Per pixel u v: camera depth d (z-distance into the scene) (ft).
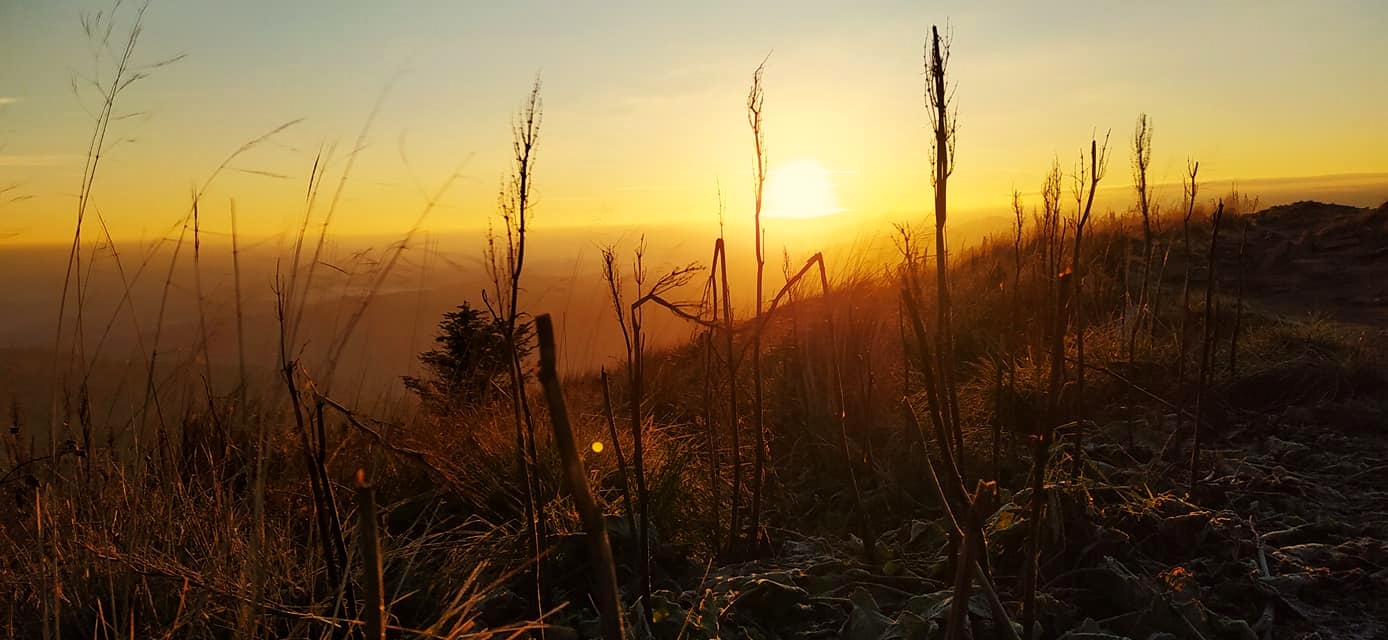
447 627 8.36
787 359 18.12
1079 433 12.02
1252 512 11.75
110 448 8.61
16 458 8.50
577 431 14.43
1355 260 33.76
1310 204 45.11
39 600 8.13
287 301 7.18
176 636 8.01
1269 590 9.34
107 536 8.36
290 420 9.30
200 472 9.90
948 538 10.39
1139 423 16.16
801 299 18.76
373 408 10.86
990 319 23.15
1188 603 8.72
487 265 7.41
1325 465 13.61
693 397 19.11
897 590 9.64
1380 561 9.99
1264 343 20.10
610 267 9.39
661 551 11.05
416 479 12.47
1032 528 7.43
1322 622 8.97
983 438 14.82
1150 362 18.63
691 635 8.62
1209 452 14.39
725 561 11.56
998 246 39.17
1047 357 17.21
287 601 8.64
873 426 15.97
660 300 9.03
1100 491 11.83
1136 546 10.34
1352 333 21.77
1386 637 8.60
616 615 3.56
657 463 13.56
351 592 8.09
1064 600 9.21
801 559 11.25
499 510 12.25
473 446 13.16
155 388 8.00
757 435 11.41
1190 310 24.75
